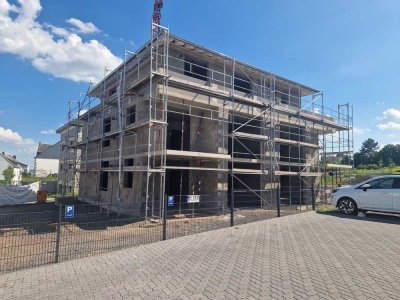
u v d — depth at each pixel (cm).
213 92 1423
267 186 1659
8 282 548
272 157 1650
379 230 936
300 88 1994
